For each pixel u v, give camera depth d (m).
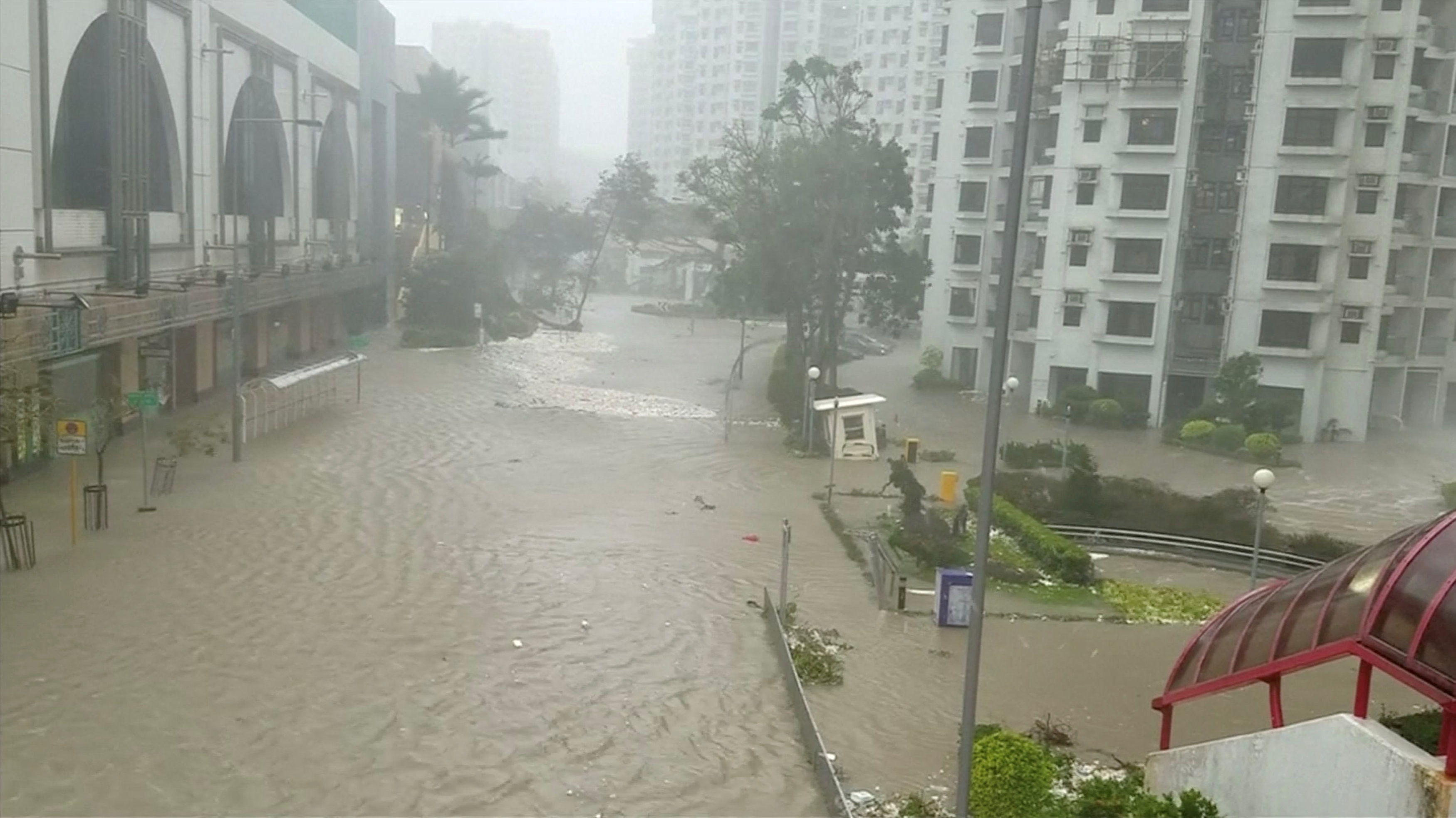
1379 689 18.27
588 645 18.28
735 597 21.38
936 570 24.05
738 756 14.56
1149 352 46.47
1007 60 53.56
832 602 21.61
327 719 14.88
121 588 19.52
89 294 30.33
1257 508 28.28
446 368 53.44
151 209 36.12
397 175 82.88
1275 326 45.16
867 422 37.12
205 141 39.28
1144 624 21.39
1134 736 16.02
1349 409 45.50
